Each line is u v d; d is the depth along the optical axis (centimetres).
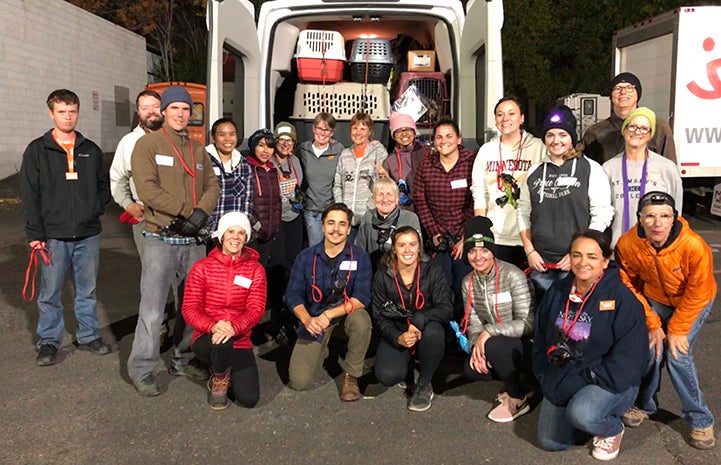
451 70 527
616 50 1059
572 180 362
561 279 347
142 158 363
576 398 294
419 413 355
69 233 422
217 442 323
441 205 431
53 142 418
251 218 431
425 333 354
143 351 373
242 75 510
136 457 308
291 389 390
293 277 392
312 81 537
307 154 490
